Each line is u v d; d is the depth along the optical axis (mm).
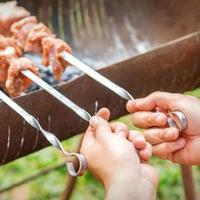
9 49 1704
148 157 1113
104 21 2359
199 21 2178
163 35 2279
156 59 1681
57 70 1722
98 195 2822
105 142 1104
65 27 2330
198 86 1896
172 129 1239
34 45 1809
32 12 2307
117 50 2268
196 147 1313
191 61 1771
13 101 1368
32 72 1612
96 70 1551
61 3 2350
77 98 1530
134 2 2387
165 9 2309
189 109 1283
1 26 1909
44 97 1459
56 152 3137
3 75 1695
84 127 1592
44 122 1488
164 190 2826
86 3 2373
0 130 1412
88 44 2289
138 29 2340
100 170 1077
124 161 1056
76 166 1134
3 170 3004
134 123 1342
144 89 1697
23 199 2812
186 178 2021
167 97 1319
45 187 2885
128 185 1010
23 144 1479
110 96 1596
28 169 3021
